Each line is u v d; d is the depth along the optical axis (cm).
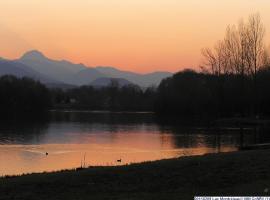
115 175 1800
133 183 1683
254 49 9000
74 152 4800
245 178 1644
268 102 9050
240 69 9200
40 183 1722
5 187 1681
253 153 2155
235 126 8619
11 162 4006
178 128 8562
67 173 1917
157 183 1666
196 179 1681
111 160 4100
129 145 5562
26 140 6150
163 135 6988
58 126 9238
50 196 1540
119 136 6875
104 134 7244
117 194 1539
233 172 1731
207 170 1788
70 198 1501
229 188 1527
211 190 1522
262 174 1672
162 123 10238
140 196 1483
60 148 5194
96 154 4625
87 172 1880
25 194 1570
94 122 10831
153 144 5672
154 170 1845
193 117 12075
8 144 5603
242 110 9562
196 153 4638
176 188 1591
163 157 4312
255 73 8994
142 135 7019
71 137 6681
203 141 5984
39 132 7538
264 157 1983
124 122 10862
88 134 7238
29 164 3875
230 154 2173
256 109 9069
